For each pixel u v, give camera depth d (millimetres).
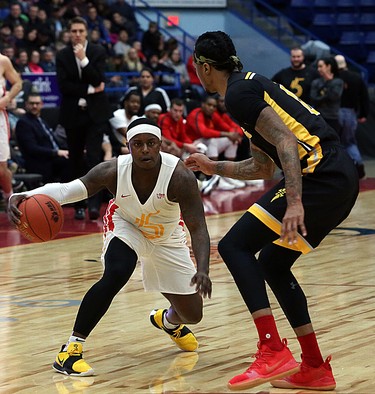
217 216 13383
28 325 6738
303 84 17328
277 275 5074
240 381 4832
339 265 9305
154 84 18828
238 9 25719
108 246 5617
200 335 6371
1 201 14531
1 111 12133
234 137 16719
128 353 5910
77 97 12508
